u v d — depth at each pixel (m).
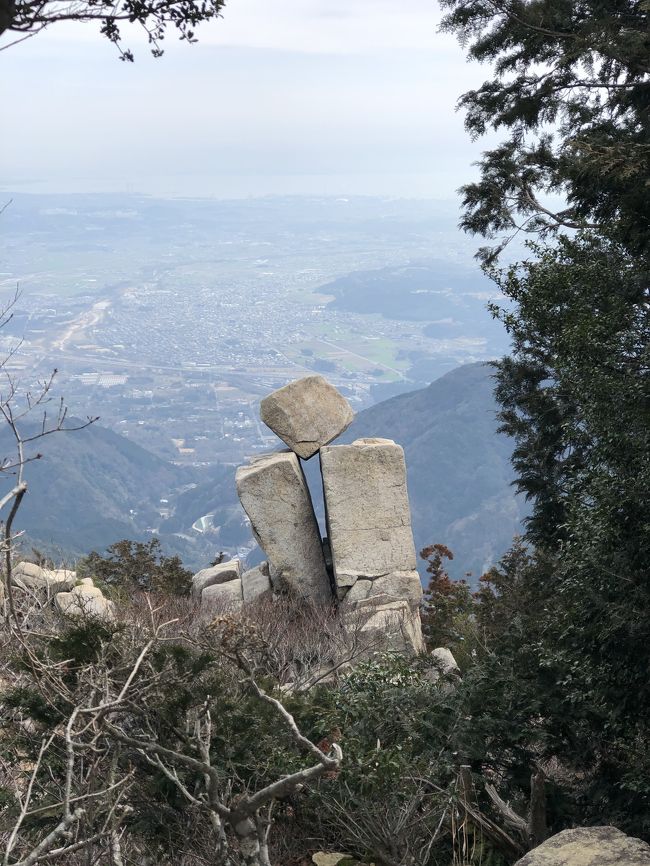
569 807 6.86
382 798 6.19
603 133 19.03
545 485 15.93
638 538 7.15
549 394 14.84
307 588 15.33
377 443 15.89
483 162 21.58
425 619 16.52
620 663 7.02
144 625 7.63
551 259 12.36
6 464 4.14
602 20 18.31
